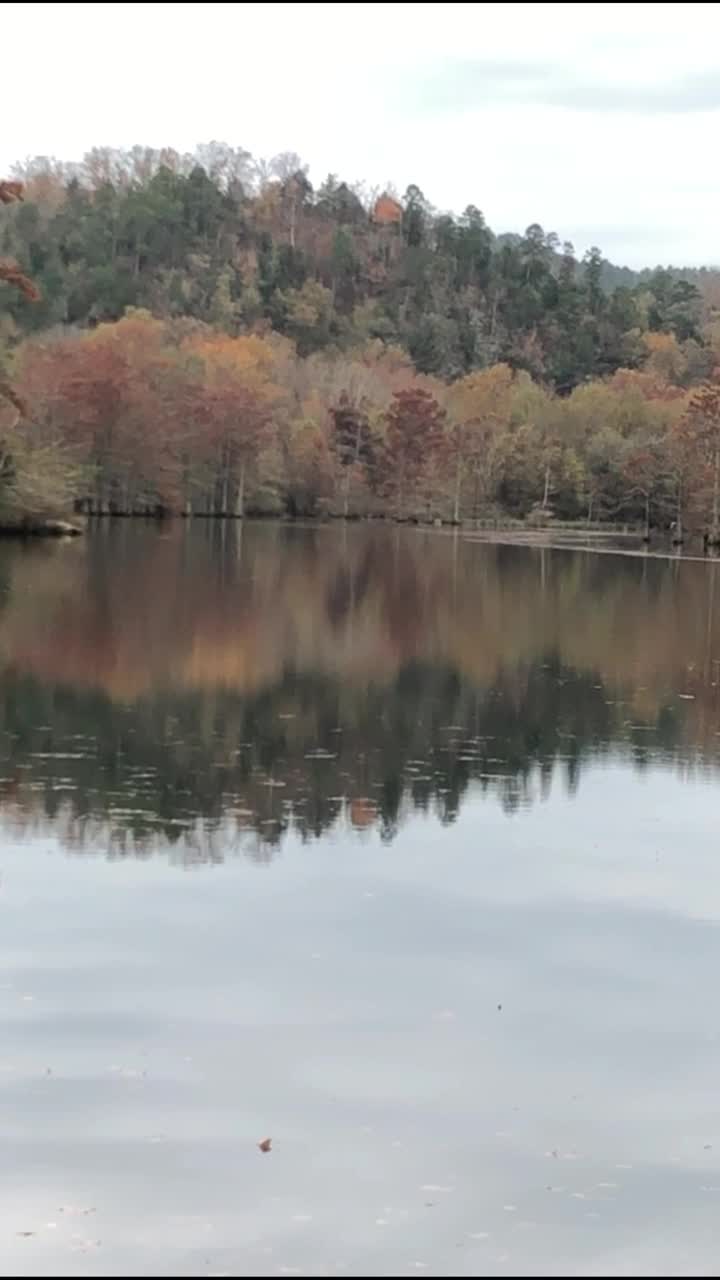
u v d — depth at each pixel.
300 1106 11.04
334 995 13.09
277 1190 9.91
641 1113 11.07
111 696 27.03
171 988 13.11
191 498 129.50
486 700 28.70
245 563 65.94
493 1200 9.87
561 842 18.25
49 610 40.19
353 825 18.72
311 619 41.81
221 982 13.28
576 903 15.83
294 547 83.62
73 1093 11.12
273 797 19.98
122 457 115.81
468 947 14.38
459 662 34.12
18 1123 10.66
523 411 150.75
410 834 18.42
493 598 52.34
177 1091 11.20
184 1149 10.38
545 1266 9.19
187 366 130.12
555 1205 9.82
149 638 35.25
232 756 22.39
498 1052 12.03
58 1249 9.21
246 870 16.62
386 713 26.78
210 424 127.88
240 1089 11.26
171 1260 9.14
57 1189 9.85
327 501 141.50
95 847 17.30
